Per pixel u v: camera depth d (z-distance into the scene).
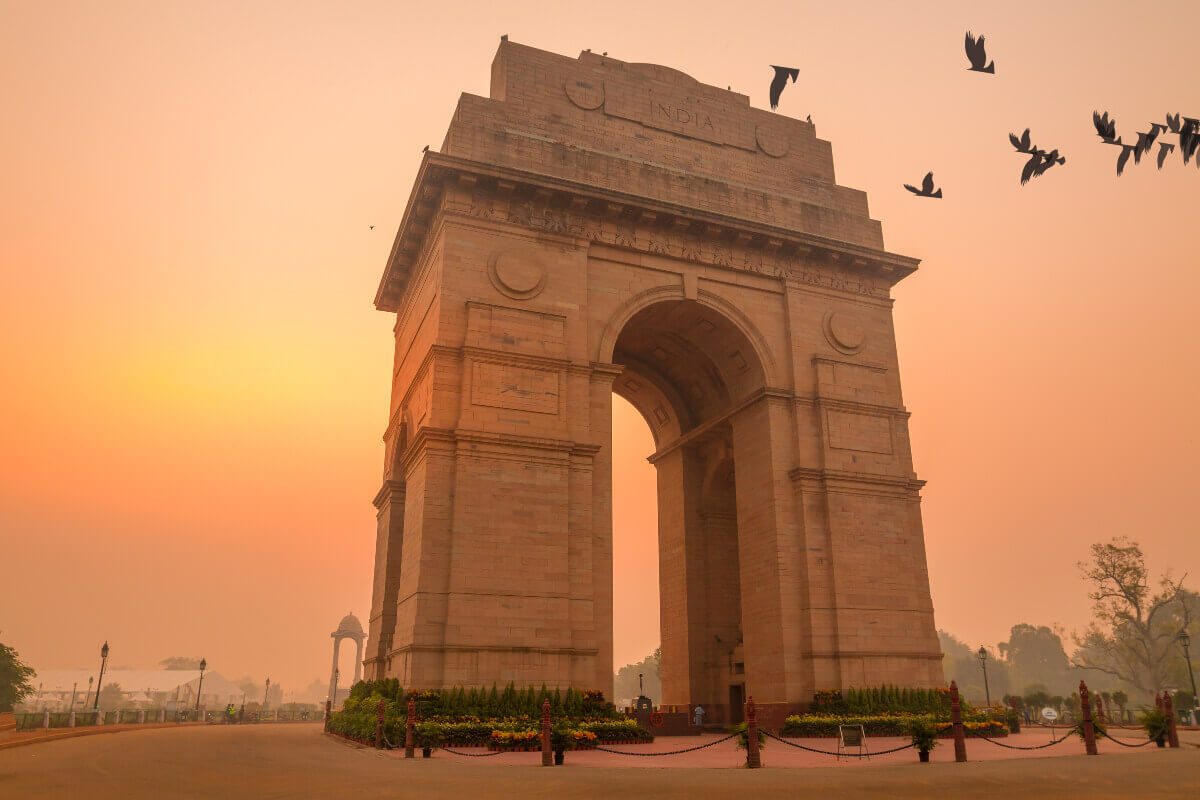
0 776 17.52
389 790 14.77
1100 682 182.12
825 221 43.84
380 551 42.31
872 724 31.88
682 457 47.62
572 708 29.50
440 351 33.44
